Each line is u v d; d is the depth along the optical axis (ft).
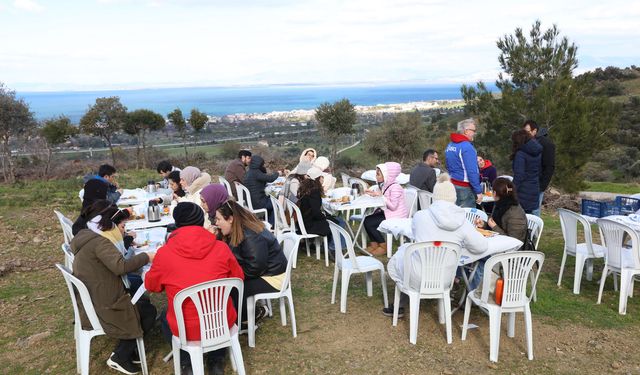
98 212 12.44
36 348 12.88
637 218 15.74
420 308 14.74
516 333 13.10
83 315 10.87
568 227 16.30
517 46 36.99
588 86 35.76
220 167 51.98
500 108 36.78
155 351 12.41
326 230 19.15
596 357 11.82
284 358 11.98
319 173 21.39
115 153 60.90
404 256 12.31
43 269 19.76
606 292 16.01
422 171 22.35
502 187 14.24
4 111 46.16
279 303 14.84
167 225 15.12
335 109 51.98
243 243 12.25
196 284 9.73
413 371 11.28
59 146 56.44
